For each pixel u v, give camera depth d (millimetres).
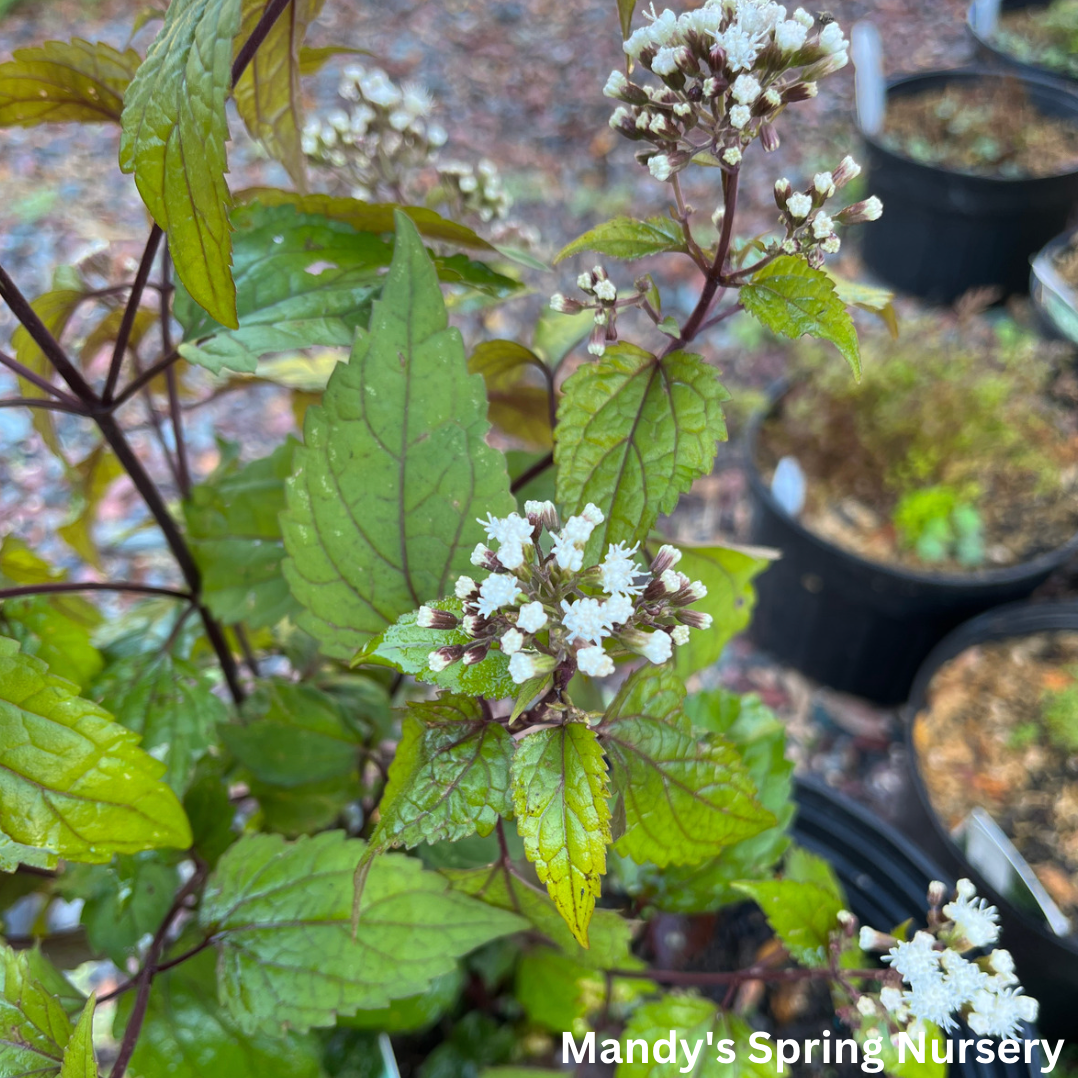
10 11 1255
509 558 203
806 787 471
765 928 447
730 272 249
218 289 208
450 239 285
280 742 327
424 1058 398
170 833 242
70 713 229
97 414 274
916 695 641
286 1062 280
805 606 721
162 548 678
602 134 1198
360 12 1388
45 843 231
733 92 217
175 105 199
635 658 243
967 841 533
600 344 242
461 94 1252
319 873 277
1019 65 1252
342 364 232
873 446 768
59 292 282
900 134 1096
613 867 385
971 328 951
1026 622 688
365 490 239
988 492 773
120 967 296
